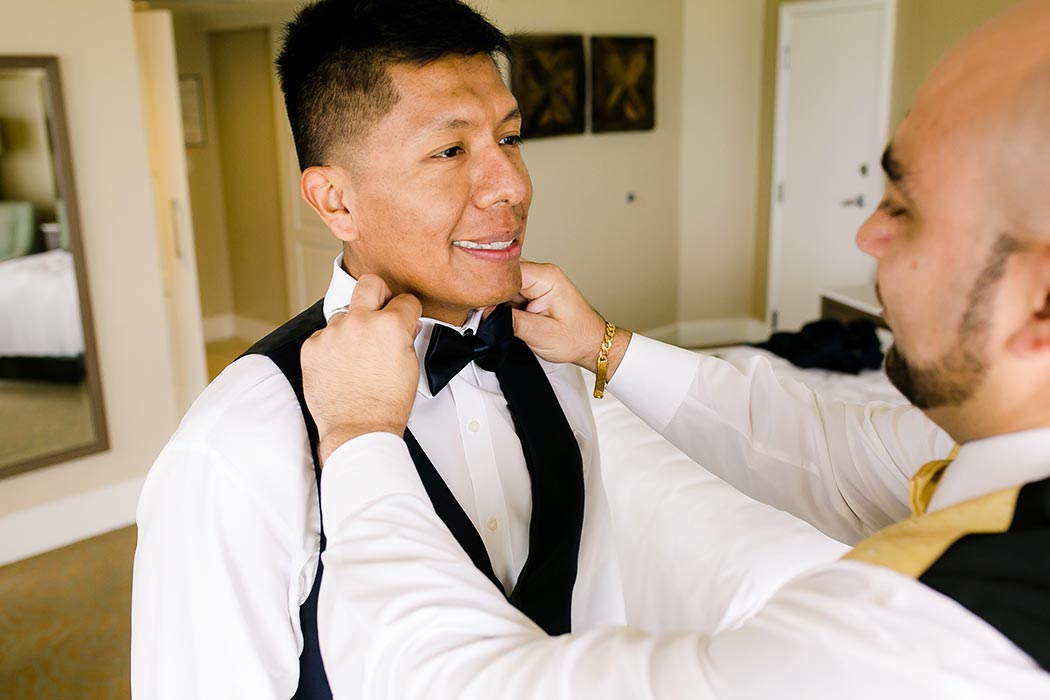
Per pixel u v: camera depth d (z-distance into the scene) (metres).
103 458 3.66
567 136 5.55
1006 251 0.55
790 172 6.04
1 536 3.44
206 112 6.33
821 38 5.65
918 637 0.52
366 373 0.82
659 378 1.15
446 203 0.88
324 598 0.74
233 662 0.88
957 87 0.57
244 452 0.87
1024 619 0.50
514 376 1.07
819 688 0.54
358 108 0.88
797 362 3.55
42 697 2.67
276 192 6.06
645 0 5.75
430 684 0.65
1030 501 0.53
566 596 1.01
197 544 0.87
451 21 0.86
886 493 1.08
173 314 4.31
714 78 6.14
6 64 3.15
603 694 0.60
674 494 1.07
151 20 3.96
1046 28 0.54
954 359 0.59
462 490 1.01
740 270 6.56
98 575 3.36
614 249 6.00
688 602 1.00
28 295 3.35
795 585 0.62
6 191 3.23
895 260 0.60
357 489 0.76
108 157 3.48
